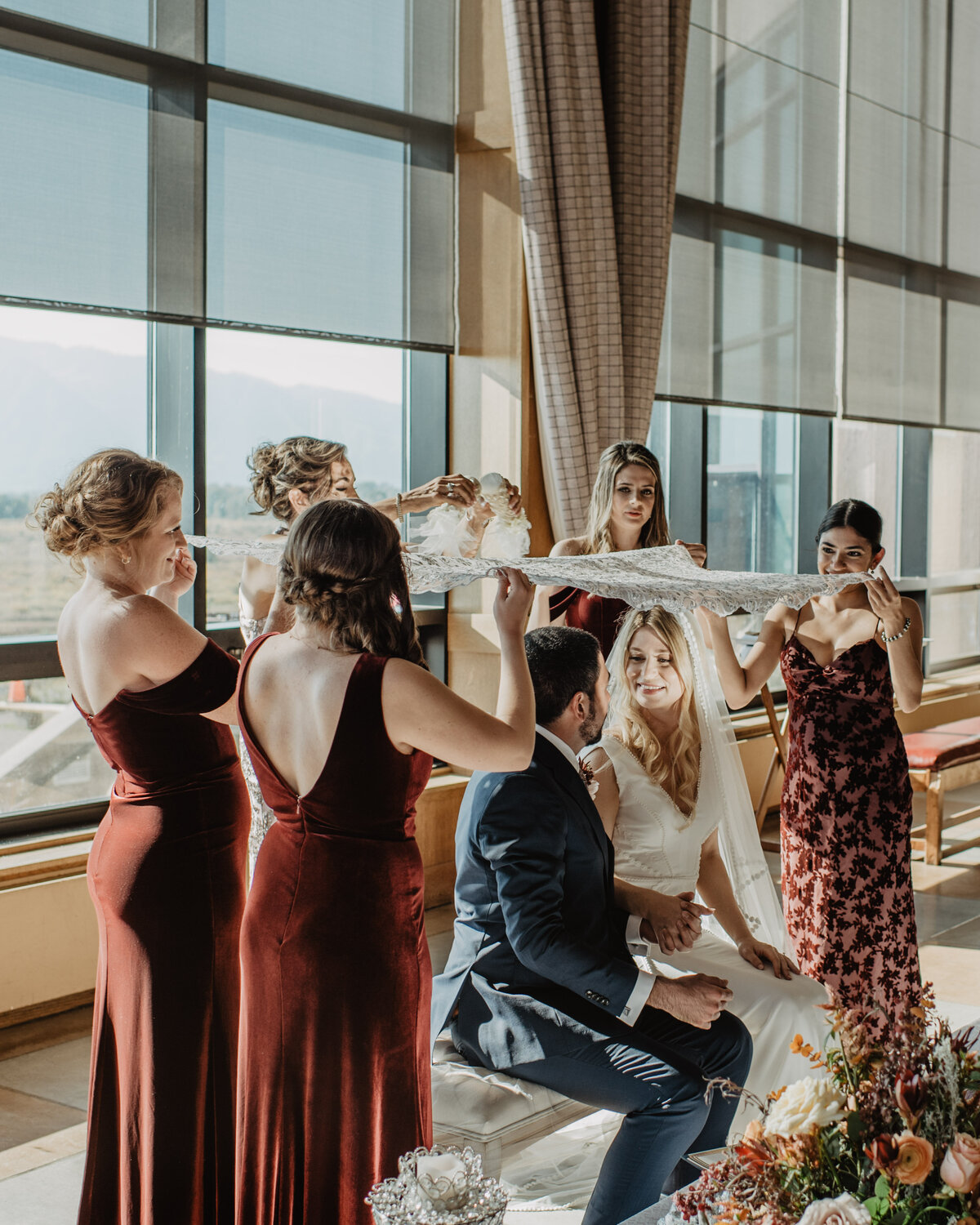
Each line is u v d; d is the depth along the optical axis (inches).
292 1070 72.6
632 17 213.2
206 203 174.7
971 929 191.9
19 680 160.6
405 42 201.5
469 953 94.3
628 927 102.5
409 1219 57.2
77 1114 126.1
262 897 74.1
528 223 201.6
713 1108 91.3
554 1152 110.1
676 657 110.9
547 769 91.1
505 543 132.5
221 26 176.2
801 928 135.2
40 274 156.9
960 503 351.6
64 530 82.3
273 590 122.6
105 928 84.8
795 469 292.0
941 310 331.0
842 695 132.6
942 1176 48.4
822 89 283.3
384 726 70.9
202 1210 84.2
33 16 154.7
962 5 328.8
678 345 248.1
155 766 83.2
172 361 176.2
